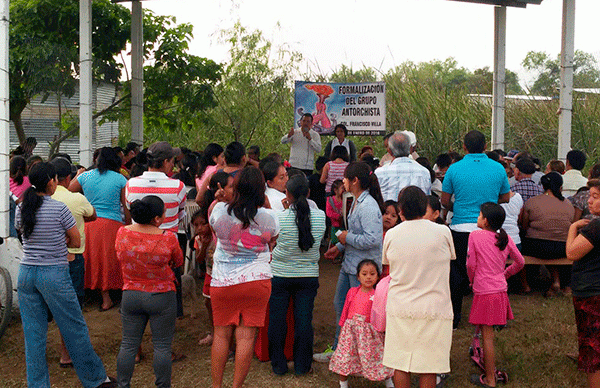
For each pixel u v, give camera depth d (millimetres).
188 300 7223
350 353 4688
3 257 6418
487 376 4934
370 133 11406
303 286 5012
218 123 14930
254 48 14891
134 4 11211
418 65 17453
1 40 6293
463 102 15992
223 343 4559
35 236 4551
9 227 6562
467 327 6273
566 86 9227
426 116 15766
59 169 5676
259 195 4422
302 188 4910
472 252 4965
